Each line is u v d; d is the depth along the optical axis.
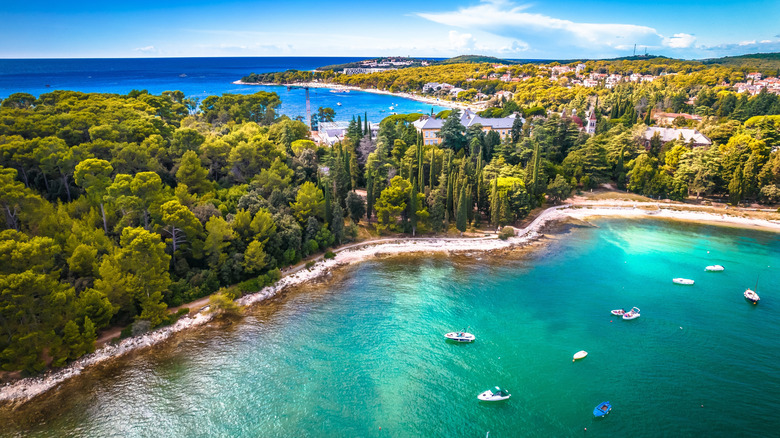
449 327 94.75
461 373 80.31
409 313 100.25
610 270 122.38
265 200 124.38
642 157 186.62
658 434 67.12
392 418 69.75
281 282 112.50
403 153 177.88
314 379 78.19
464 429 67.88
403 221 145.12
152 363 80.75
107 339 84.81
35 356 73.12
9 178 88.94
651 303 104.38
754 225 155.88
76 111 142.75
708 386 77.06
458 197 148.00
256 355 84.38
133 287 86.75
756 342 89.06
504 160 181.00
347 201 142.25
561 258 131.00
